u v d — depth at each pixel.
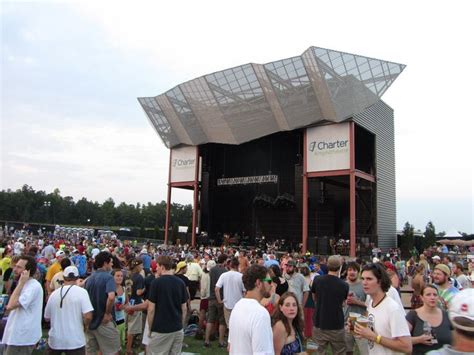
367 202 45.16
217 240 52.31
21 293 5.76
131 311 7.96
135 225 145.62
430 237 52.00
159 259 6.61
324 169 38.22
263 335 3.74
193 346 9.66
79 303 5.93
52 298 5.93
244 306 3.95
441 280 6.59
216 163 56.06
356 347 9.79
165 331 6.20
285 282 8.91
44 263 11.74
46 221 140.75
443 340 4.54
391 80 37.06
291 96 38.28
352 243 35.34
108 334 6.65
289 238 50.91
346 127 37.56
